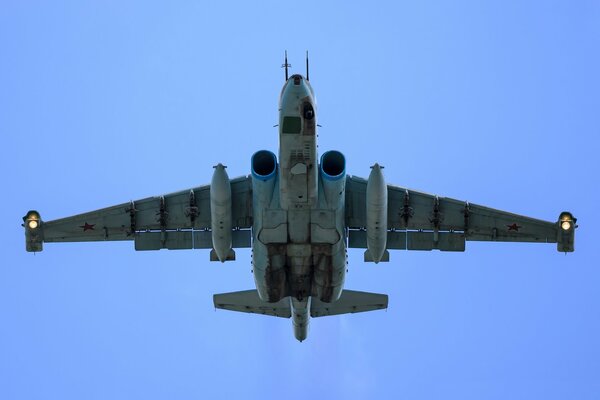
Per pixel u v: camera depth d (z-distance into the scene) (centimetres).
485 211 11738
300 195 10656
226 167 11138
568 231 11706
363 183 11588
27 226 11644
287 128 10300
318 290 11644
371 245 11375
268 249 11125
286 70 11244
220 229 11250
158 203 11719
